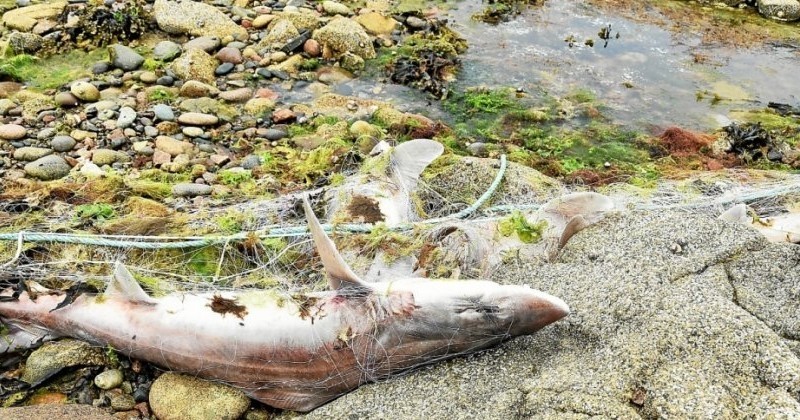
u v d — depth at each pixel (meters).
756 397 1.77
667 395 1.79
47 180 2.54
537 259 2.19
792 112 3.16
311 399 1.97
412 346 1.96
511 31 3.73
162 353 2.01
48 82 3.00
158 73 3.05
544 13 3.96
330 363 1.96
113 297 2.04
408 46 3.45
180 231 2.29
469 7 3.96
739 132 2.96
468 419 1.84
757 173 2.72
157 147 2.71
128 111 2.83
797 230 2.35
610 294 2.00
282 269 2.22
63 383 2.01
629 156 2.88
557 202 2.26
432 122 2.96
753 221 2.38
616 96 3.21
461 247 2.20
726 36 3.81
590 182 2.67
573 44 3.63
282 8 3.70
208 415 1.95
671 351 1.86
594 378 1.84
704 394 1.78
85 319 2.04
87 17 3.26
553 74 3.35
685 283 2.01
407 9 3.85
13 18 3.27
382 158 2.43
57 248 2.22
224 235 2.27
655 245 2.14
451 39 3.55
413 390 1.93
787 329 1.92
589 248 2.18
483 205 2.43
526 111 3.07
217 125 2.86
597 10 4.03
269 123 2.89
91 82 2.99
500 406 1.84
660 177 2.71
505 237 2.22
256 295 2.02
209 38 3.26
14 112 2.82
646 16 3.99
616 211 2.29
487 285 1.98
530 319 1.95
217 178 2.59
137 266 2.19
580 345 1.94
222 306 2.00
